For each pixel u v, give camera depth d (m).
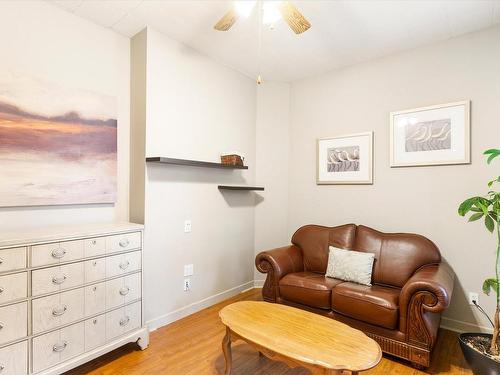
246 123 3.63
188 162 2.67
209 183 3.14
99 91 2.46
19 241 1.61
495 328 1.83
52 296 1.74
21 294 1.61
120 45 2.62
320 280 2.59
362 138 3.18
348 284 2.49
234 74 3.44
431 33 2.59
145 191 2.52
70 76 2.28
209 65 3.12
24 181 2.02
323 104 3.51
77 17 2.33
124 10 2.28
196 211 2.99
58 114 2.19
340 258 2.72
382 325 2.12
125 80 2.66
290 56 3.09
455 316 2.59
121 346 2.24
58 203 2.18
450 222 2.64
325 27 2.52
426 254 2.50
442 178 2.69
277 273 2.76
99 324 1.97
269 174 3.79
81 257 1.88
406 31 2.57
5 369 1.55
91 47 2.42
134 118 2.63
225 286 3.35
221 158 3.21
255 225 3.78
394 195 2.96
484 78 2.50
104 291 2.00
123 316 2.12
